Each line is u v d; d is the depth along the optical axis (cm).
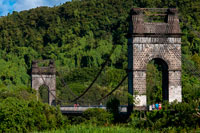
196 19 14775
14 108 5759
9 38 19300
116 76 12681
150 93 8531
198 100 5525
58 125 6206
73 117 6875
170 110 5278
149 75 10194
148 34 5678
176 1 16062
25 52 18162
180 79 5725
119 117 5803
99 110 6234
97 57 16462
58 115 6347
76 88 12800
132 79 5691
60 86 13750
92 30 19088
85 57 16862
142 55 5681
